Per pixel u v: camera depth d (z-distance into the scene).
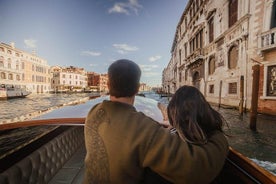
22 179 1.76
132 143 0.74
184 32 27.83
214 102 16.69
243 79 11.87
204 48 19.25
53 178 2.38
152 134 0.75
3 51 37.09
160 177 0.83
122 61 0.91
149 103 3.66
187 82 26.12
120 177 0.76
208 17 18.19
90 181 0.86
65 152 2.78
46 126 2.46
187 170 0.69
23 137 2.13
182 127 0.93
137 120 0.81
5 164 1.65
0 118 15.98
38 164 2.03
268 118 10.18
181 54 30.88
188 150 0.73
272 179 1.02
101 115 0.89
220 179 1.41
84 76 84.94
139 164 0.76
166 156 0.70
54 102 30.22
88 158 0.89
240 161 1.26
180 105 1.01
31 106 24.64
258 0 10.98
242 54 12.41
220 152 0.80
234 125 9.73
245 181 1.18
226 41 14.57
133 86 0.89
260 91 10.84
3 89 33.62
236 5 13.52
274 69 10.08
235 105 13.15
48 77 56.38
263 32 10.41
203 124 0.97
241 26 12.45
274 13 10.08
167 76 55.25
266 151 6.56
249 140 7.60
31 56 46.84
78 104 3.58
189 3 24.17
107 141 0.80
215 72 16.58
